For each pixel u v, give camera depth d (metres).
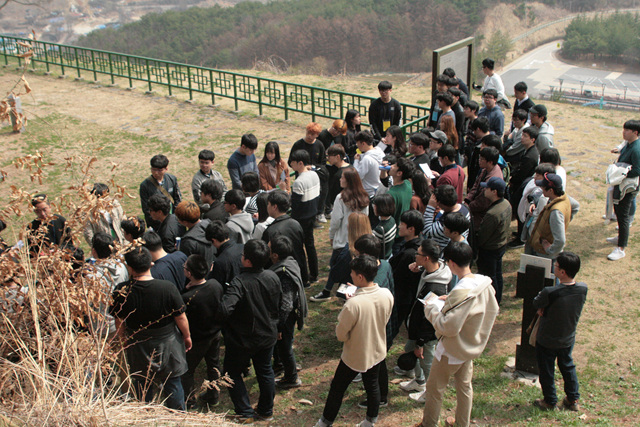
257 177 6.46
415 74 89.19
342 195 5.95
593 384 5.00
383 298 4.23
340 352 5.64
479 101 14.47
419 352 4.67
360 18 93.38
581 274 6.79
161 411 3.73
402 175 5.98
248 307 4.39
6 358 3.62
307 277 6.06
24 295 3.70
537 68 108.88
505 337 5.76
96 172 10.63
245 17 88.94
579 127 12.02
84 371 3.62
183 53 79.56
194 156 11.31
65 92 15.75
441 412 4.74
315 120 13.36
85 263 3.94
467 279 4.11
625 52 107.69
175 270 4.76
